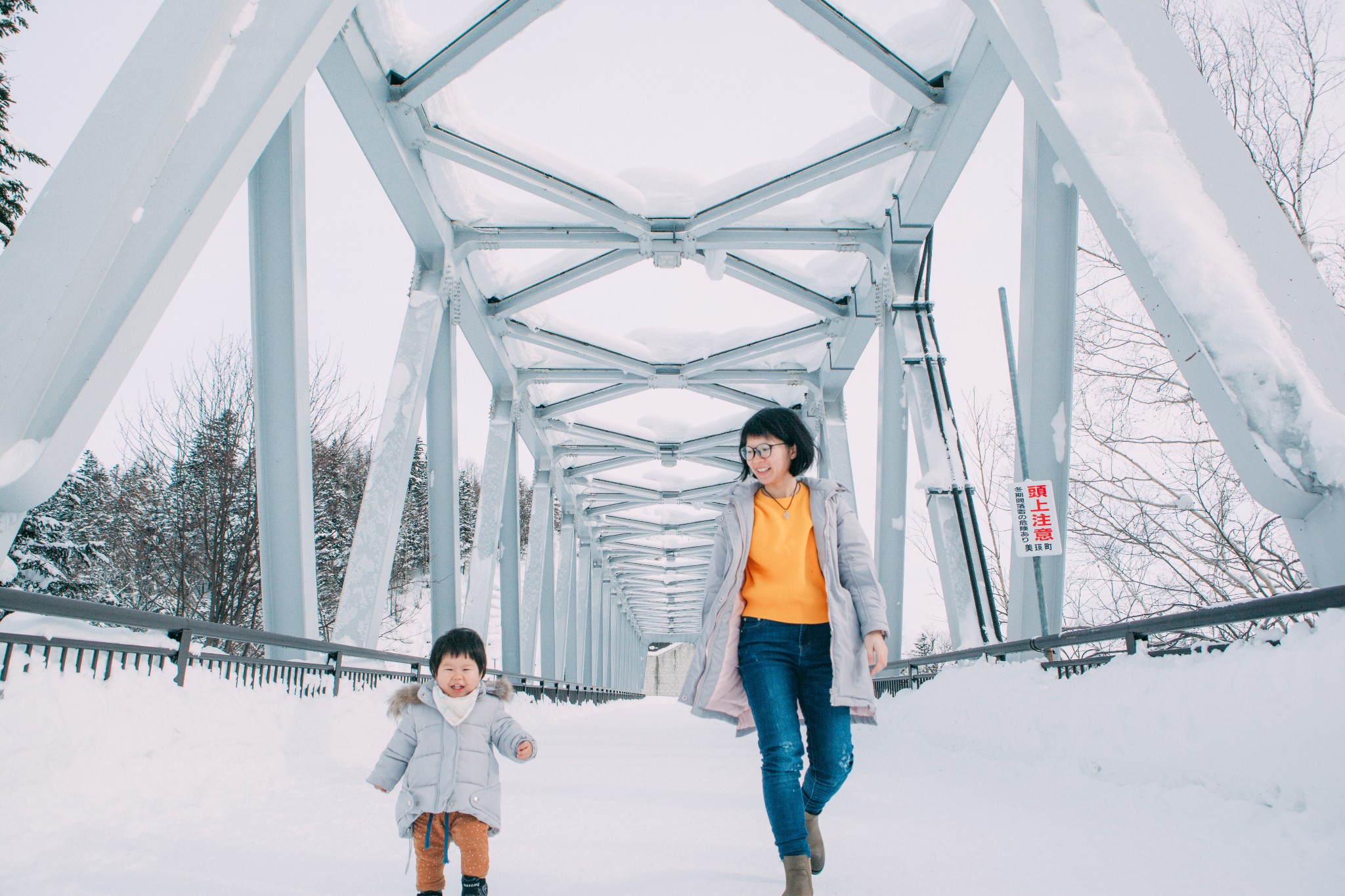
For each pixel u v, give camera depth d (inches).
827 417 668.1
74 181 150.3
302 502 283.4
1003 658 280.7
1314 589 111.7
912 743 291.1
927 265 470.3
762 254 535.8
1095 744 161.9
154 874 95.0
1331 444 131.1
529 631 831.1
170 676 169.8
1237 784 121.0
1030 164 307.6
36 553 700.0
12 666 129.6
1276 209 155.7
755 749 313.0
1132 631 169.5
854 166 419.2
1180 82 172.9
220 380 647.1
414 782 84.6
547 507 876.6
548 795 171.2
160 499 629.0
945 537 423.8
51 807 119.0
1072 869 93.9
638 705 1491.1
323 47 182.4
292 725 208.8
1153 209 157.6
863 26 357.1
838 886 89.6
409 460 390.3
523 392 680.4
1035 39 185.6
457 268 474.9
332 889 89.2
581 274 521.0
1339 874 86.1
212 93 167.0
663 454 880.3
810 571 98.9
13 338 139.4
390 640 1011.3
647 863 104.0
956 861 100.3
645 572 1742.1
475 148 404.2
